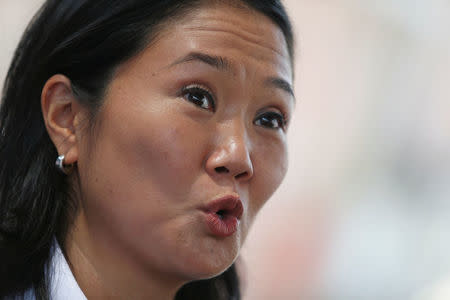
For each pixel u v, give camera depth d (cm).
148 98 422
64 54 457
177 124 415
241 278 666
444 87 2006
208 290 594
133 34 433
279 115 473
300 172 1764
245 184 445
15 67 506
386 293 1714
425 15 1928
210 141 423
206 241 419
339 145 1845
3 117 497
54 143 454
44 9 493
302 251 1655
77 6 460
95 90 439
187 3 440
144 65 429
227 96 432
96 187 433
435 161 1941
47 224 457
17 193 467
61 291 439
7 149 482
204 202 417
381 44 1911
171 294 455
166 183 415
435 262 1817
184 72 423
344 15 1862
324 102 1833
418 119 1972
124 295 443
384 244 1784
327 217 1747
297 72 1797
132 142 418
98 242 443
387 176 1894
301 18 1806
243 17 453
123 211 422
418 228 1859
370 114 1900
